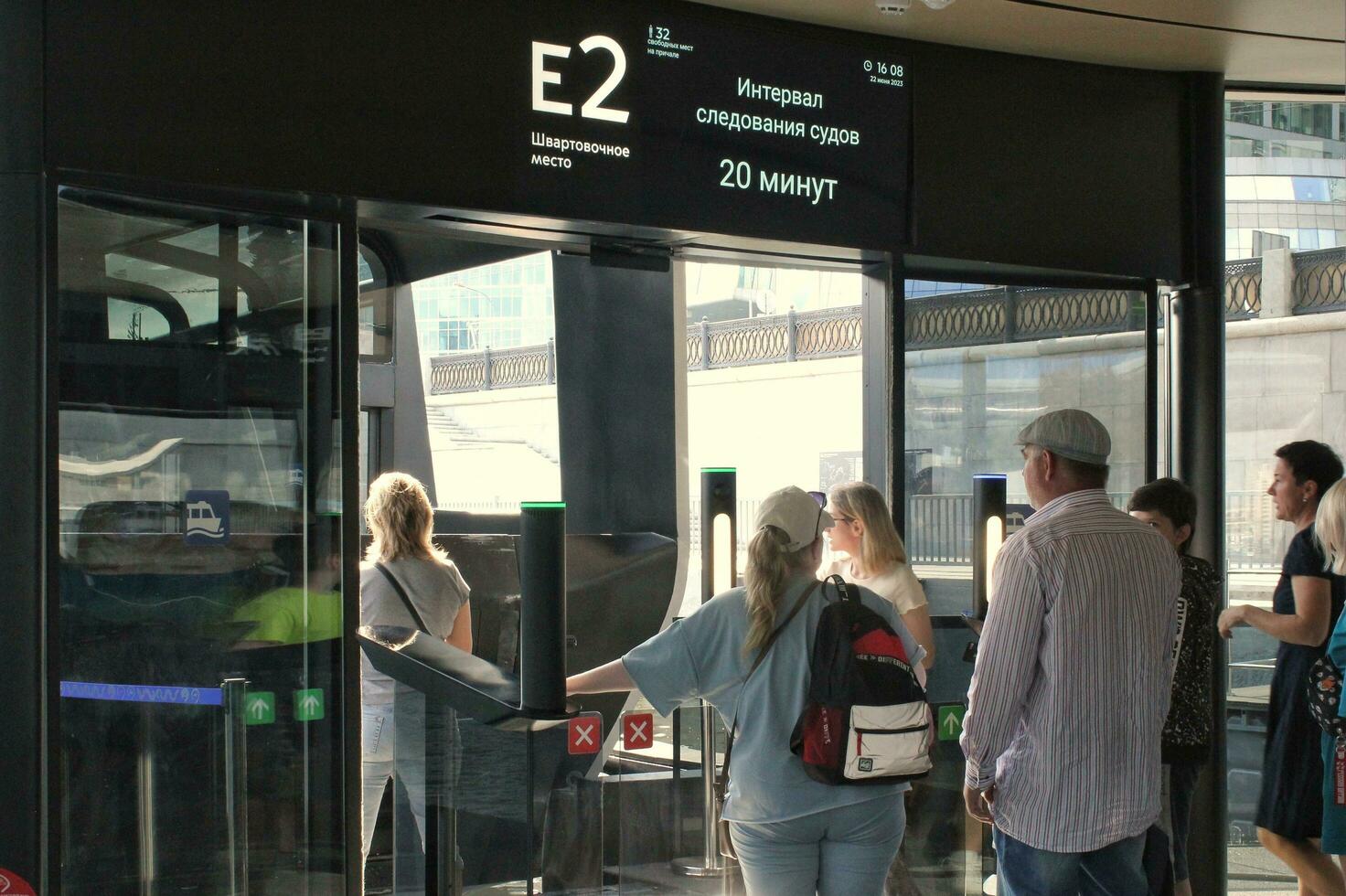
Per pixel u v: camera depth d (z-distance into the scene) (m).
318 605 3.55
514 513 5.93
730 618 3.20
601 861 3.14
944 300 4.63
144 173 3.22
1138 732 3.06
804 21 4.29
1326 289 5.50
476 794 3.19
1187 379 5.05
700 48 4.08
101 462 3.21
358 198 3.52
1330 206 5.52
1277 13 4.30
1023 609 3.04
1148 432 4.98
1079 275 4.86
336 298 3.58
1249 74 5.02
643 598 5.73
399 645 3.49
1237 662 5.41
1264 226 5.50
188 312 3.35
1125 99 4.87
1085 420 3.16
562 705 2.84
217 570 3.39
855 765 3.01
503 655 5.83
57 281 3.13
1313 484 4.49
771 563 3.16
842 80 4.35
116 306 3.24
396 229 3.95
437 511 6.11
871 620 3.10
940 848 4.58
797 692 3.12
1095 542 3.06
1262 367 5.51
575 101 3.86
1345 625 4.12
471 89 3.69
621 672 3.28
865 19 4.29
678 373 5.73
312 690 3.54
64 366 3.16
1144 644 3.07
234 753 3.41
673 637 3.22
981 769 3.13
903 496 4.54
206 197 3.38
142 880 3.26
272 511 3.48
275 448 3.49
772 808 3.11
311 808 3.53
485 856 3.15
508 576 5.86
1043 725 3.05
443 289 6.10
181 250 3.34
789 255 4.46
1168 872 3.28
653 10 4.01
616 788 3.59
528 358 5.97
